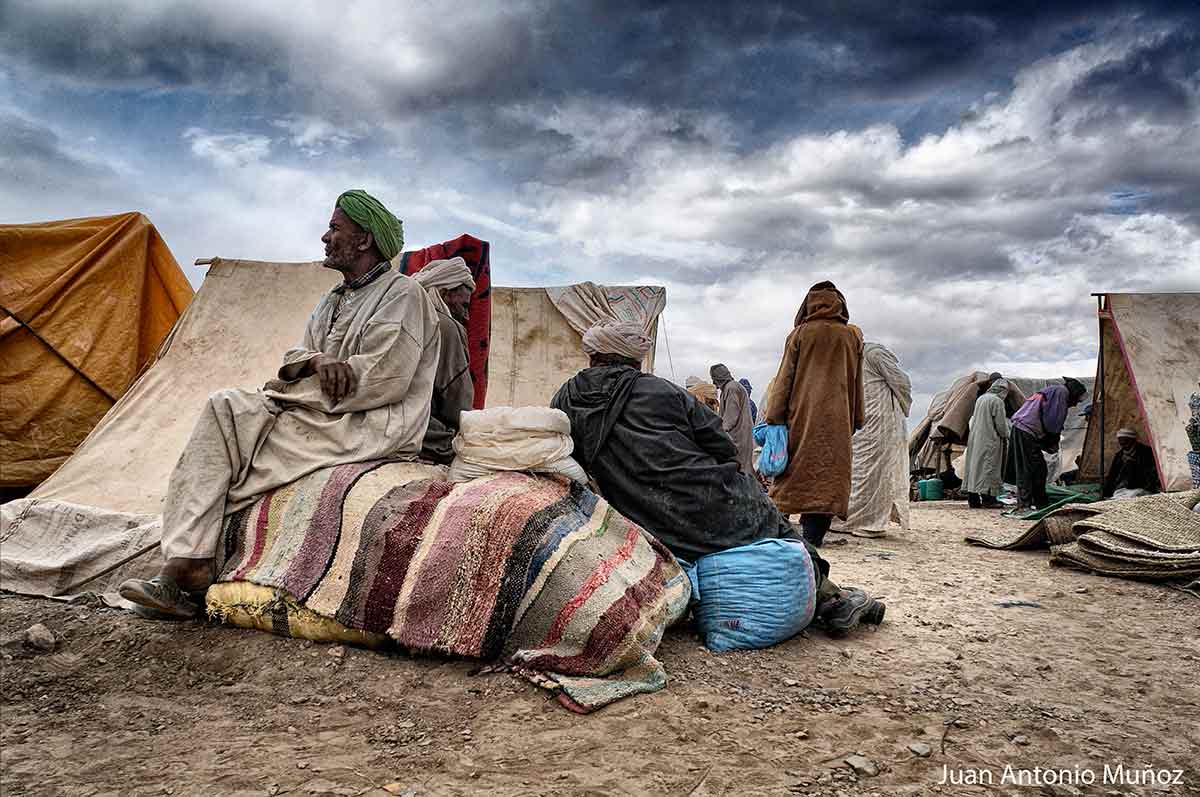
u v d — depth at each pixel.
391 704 2.95
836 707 2.99
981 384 14.71
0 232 8.01
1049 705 3.05
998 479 12.31
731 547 3.89
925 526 9.65
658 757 2.54
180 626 3.68
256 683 3.15
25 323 7.98
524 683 3.11
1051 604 4.88
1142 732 2.79
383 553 3.43
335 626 3.43
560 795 2.28
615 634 3.15
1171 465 10.31
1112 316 11.28
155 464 6.55
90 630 3.68
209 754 2.54
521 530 3.37
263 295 8.05
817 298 6.96
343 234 4.18
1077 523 6.34
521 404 10.32
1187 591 5.19
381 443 3.95
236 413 3.79
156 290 8.96
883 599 4.95
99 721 2.81
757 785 2.36
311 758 2.51
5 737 2.66
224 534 3.76
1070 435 16.75
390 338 3.99
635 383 4.17
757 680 3.29
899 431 8.62
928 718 2.89
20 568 4.42
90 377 8.27
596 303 10.69
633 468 3.98
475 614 3.30
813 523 7.00
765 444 7.01
